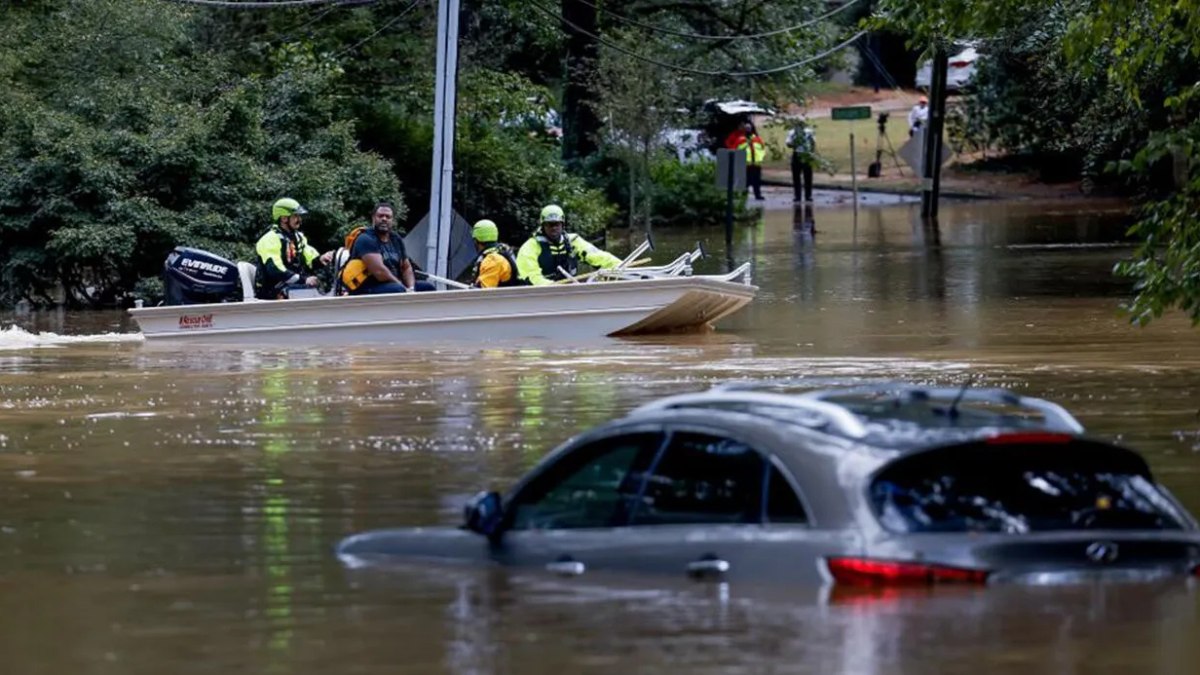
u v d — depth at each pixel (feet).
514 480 94.53
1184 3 118.21
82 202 235.81
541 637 56.29
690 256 187.32
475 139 315.58
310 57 285.84
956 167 458.91
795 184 425.28
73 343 182.50
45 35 263.08
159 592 67.31
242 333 180.34
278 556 73.92
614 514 61.82
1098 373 137.90
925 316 193.77
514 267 187.83
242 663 56.54
